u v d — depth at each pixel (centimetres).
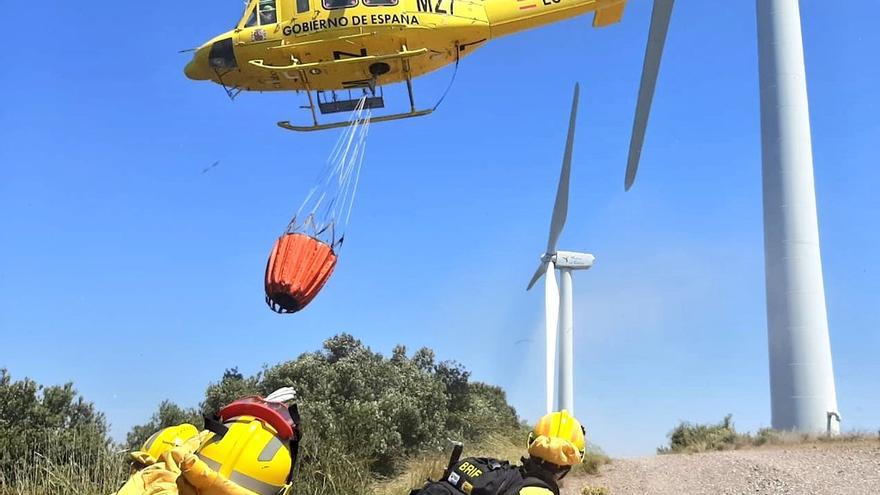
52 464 948
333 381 1808
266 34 1289
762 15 2986
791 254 2823
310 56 1301
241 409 302
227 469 281
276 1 1297
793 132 2872
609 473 1806
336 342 2080
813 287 2802
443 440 1844
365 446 1467
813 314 2783
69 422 1165
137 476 300
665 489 1611
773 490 1515
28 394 1142
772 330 2841
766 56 2962
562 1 1387
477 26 1337
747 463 1806
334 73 1320
